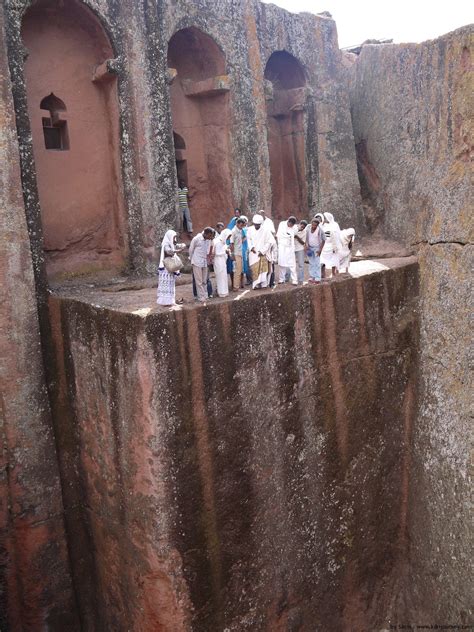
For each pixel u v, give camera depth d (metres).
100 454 8.89
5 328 8.98
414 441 10.64
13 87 8.91
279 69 14.49
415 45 11.62
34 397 9.30
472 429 9.30
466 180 9.61
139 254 11.12
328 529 9.73
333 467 9.71
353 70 14.82
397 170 12.78
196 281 8.22
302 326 9.12
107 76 10.58
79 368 9.02
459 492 9.57
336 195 14.38
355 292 9.79
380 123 13.49
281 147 14.98
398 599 10.88
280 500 9.03
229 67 12.27
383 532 10.62
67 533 9.73
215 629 8.45
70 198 10.72
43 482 9.46
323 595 9.74
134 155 10.85
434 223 10.48
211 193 13.16
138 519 8.12
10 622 9.56
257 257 8.86
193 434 7.97
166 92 11.16
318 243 9.34
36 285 9.27
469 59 9.60
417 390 10.62
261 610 8.93
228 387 8.27
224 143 12.67
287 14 13.55
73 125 10.66
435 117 10.82
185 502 7.98
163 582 7.98
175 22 11.35
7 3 8.80
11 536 9.38
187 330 7.79
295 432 9.16
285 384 8.97
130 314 7.60
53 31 10.30
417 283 10.76
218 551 8.38
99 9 10.22
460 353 9.57
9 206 8.87
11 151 8.84
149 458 7.73
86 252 11.04
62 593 9.73
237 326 8.29
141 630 8.47
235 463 8.45
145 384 7.55
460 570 9.54
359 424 10.06
